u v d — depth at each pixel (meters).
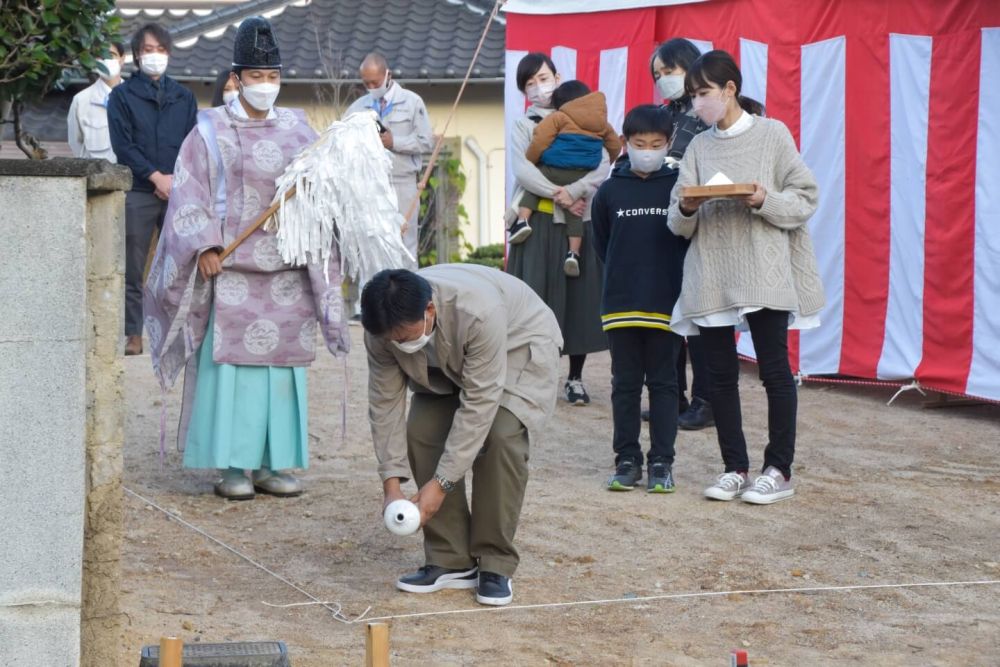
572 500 7.33
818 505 7.20
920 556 6.36
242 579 5.99
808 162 10.23
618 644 5.21
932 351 9.52
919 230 9.52
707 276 6.96
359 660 4.94
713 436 8.88
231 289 7.09
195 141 7.05
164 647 3.79
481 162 18.25
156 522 6.82
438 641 5.21
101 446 4.25
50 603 4.04
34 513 4.00
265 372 7.20
